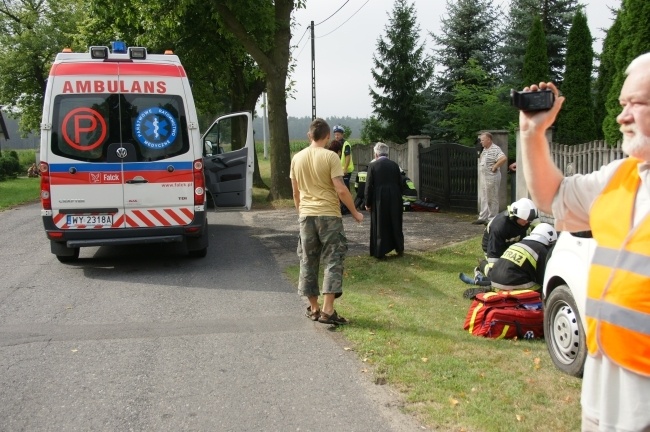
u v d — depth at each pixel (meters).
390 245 9.07
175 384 4.68
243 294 7.36
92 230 8.32
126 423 4.05
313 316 6.20
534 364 4.84
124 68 8.38
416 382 4.52
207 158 11.01
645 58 2.14
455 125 22.50
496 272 6.23
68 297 7.34
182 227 8.59
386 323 5.99
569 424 3.81
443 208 15.18
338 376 4.75
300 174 6.02
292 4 17.77
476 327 5.62
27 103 42.44
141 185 8.41
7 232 13.04
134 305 6.94
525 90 2.31
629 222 2.14
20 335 5.90
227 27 17.36
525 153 2.36
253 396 4.43
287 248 10.38
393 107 28.94
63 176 8.20
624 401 2.12
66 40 40.25
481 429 3.77
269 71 17.20
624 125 2.18
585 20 16.45
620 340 2.10
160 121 8.46
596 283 2.21
